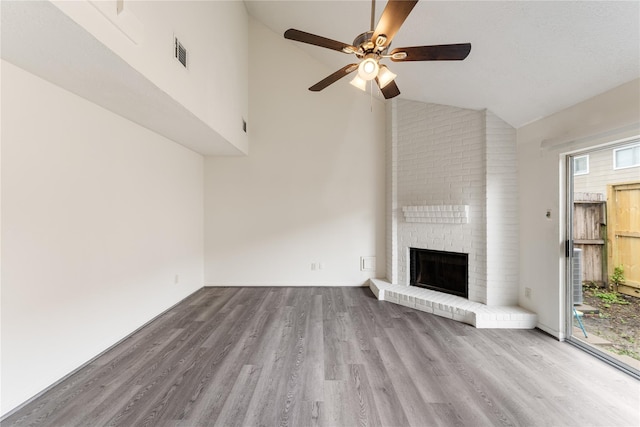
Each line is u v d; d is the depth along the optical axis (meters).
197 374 1.99
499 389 1.83
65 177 1.98
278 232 4.30
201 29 2.56
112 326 2.43
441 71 2.78
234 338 2.56
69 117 2.00
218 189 4.29
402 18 1.54
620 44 1.71
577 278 2.43
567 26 1.76
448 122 3.37
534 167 2.76
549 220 2.60
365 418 1.57
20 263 1.69
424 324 2.88
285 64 4.27
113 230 2.45
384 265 4.26
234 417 1.58
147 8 1.76
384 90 2.31
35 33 1.31
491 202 3.03
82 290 2.13
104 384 1.88
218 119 3.01
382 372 2.01
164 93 2.00
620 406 1.67
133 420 1.56
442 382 1.90
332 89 4.26
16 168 1.67
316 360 2.17
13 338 1.65
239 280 4.30
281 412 1.62
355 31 3.12
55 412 1.62
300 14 3.46
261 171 4.29
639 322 2.01
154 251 3.07
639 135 1.84
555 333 2.55
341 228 4.27
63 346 1.96
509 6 1.81
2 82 1.59
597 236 2.27
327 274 4.29
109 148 2.39
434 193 3.51
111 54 1.49
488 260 3.04
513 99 2.67
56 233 1.92
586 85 2.11
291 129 4.27
